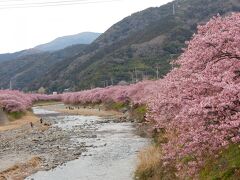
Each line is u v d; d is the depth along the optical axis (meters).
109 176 23.02
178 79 14.16
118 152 30.89
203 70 12.34
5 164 28.05
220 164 13.35
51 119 67.56
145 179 19.61
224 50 11.98
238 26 12.48
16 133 46.19
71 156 30.58
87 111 80.75
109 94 85.94
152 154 22.08
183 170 14.26
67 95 126.06
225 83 10.01
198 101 10.70
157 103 14.04
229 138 10.88
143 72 148.25
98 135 42.47
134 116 54.56
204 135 10.35
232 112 10.02
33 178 23.81
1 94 71.31
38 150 34.19
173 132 18.56
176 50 167.12
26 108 75.44
